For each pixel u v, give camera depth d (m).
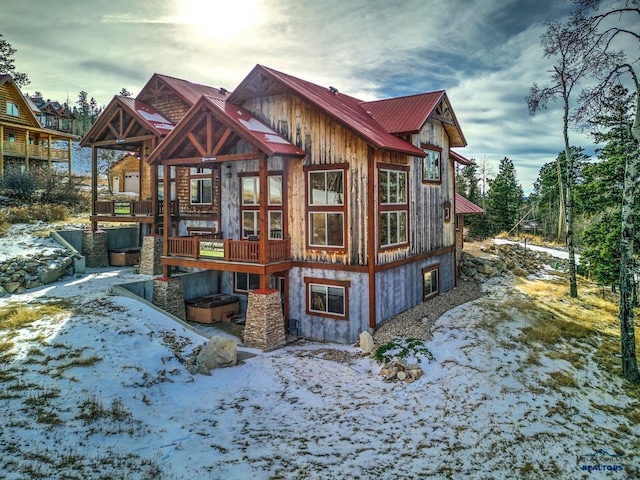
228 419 10.12
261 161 15.28
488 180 72.44
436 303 19.20
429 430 9.84
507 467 8.69
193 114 16.27
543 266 30.89
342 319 16.09
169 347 13.21
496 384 11.85
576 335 15.95
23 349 11.73
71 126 57.03
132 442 8.69
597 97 14.38
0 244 19.77
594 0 13.73
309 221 16.66
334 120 15.48
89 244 23.00
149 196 24.28
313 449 8.98
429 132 20.25
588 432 10.21
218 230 19.36
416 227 18.95
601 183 22.20
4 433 8.20
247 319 15.44
